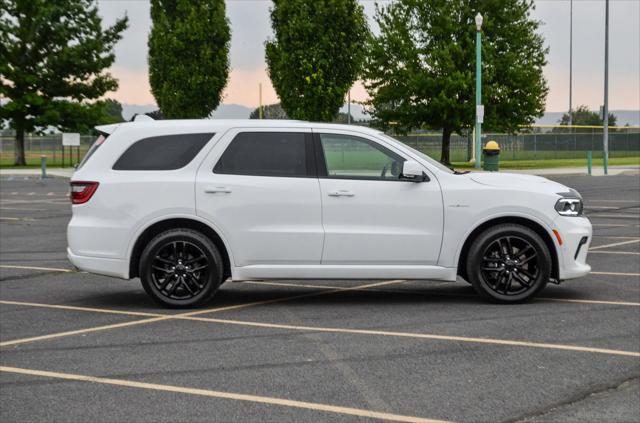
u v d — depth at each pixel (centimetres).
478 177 877
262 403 534
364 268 852
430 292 954
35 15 5041
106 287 1001
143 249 866
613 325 760
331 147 863
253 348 682
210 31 5416
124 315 829
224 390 564
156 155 862
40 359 652
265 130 866
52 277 1077
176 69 5325
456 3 4103
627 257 1204
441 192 854
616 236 1456
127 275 850
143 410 521
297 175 854
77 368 624
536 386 567
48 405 533
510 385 570
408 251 852
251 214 848
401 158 862
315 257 848
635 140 6128
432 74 4162
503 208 853
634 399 538
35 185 3209
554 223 855
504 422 495
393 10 4244
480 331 739
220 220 845
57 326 779
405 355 655
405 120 4250
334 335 729
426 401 536
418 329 750
